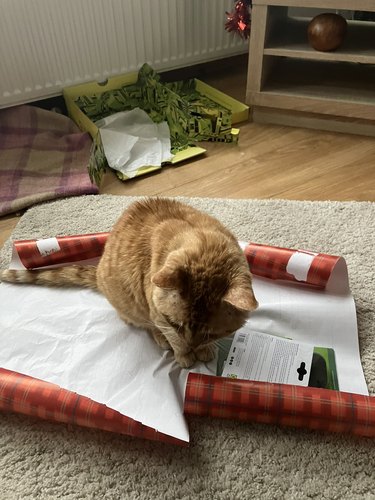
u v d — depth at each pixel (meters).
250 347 1.21
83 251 1.42
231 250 0.97
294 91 2.17
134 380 1.12
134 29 2.16
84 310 1.31
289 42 2.12
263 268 1.36
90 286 1.36
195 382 1.06
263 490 0.97
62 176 1.88
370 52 1.99
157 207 1.22
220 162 2.00
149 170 1.92
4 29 1.86
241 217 1.66
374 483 0.98
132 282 1.11
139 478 0.99
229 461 1.02
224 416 1.05
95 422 1.02
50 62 2.04
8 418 1.10
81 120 2.10
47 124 2.10
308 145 2.10
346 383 1.13
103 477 1.00
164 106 2.18
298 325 1.26
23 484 0.99
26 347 1.21
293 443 1.04
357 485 0.97
